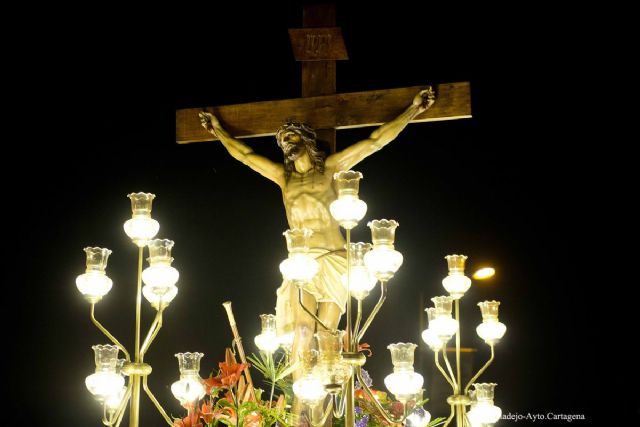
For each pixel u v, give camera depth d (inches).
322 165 194.7
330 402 154.4
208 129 212.7
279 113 208.2
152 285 166.6
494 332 178.4
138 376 164.1
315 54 208.1
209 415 165.9
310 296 183.3
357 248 162.4
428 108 199.2
